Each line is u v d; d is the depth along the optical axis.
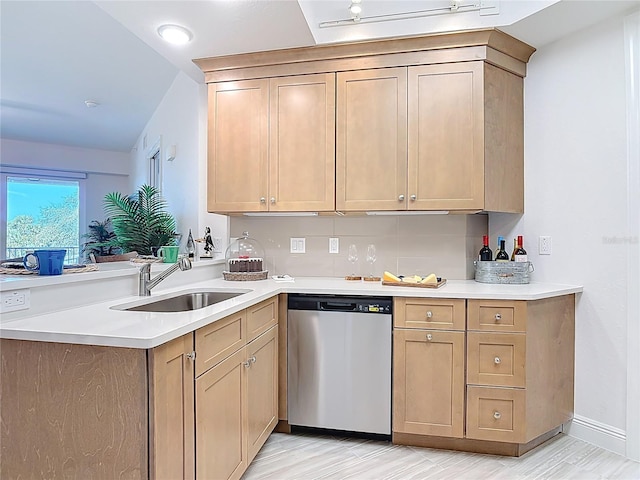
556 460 2.27
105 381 1.35
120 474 1.35
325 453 2.34
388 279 2.62
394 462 2.25
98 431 1.37
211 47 2.64
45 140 6.55
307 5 2.39
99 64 3.88
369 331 2.44
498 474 2.13
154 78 4.24
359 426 2.47
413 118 2.61
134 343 1.28
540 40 2.61
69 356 1.38
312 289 2.50
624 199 2.32
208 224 3.26
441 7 2.50
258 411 2.20
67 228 7.04
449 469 2.18
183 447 1.48
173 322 1.49
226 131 2.87
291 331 2.54
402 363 2.41
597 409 2.44
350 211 2.74
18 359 1.43
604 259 2.40
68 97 4.68
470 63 2.54
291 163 2.78
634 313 2.27
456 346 2.33
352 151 2.69
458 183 2.55
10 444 1.45
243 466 1.99
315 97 2.74
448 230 2.93
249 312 2.08
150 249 3.67
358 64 2.67
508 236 2.91
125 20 2.29
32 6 2.95
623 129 2.32
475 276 2.85
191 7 2.16
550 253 2.66
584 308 2.50
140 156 6.29
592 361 2.46
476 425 2.31
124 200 3.89
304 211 2.78
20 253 6.67
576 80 2.53
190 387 1.53
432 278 2.54
